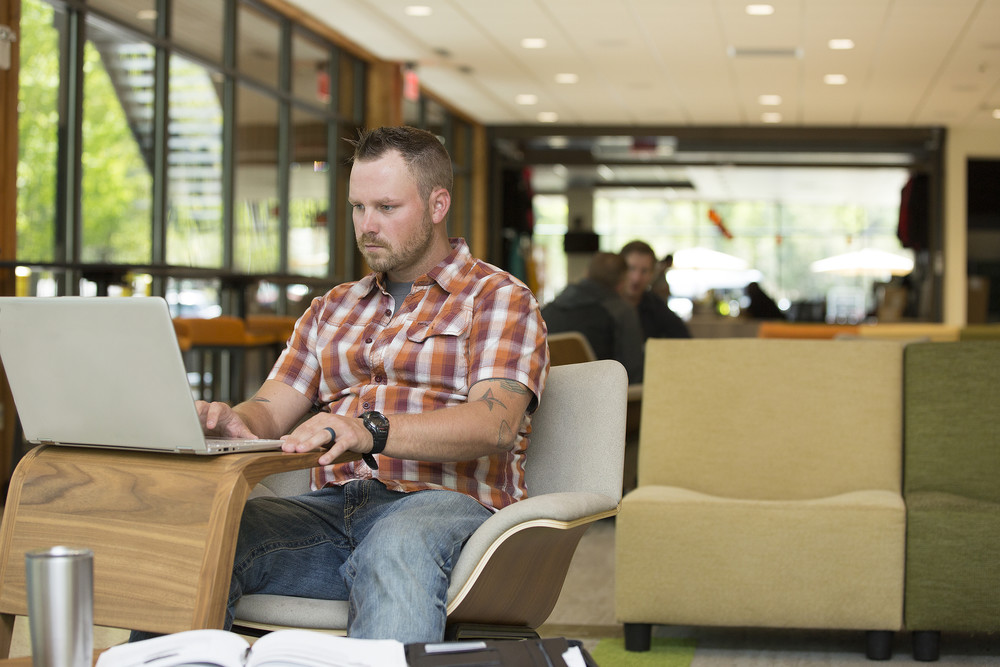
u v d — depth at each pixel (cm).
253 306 864
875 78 1091
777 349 321
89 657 115
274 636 128
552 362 427
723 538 285
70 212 619
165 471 156
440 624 163
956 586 273
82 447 169
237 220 830
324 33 961
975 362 304
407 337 198
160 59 717
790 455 315
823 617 279
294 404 208
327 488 200
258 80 865
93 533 159
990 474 299
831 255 2191
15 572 164
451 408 179
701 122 1359
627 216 2220
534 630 181
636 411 450
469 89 1198
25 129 582
